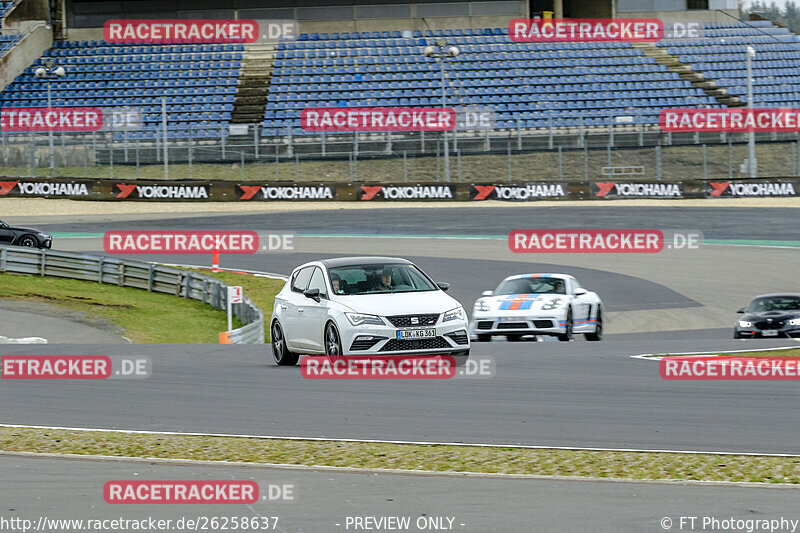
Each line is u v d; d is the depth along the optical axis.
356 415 38.78
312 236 149.88
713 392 43.59
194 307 104.75
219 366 54.97
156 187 177.75
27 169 191.88
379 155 194.62
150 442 34.03
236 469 29.97
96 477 29.02
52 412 40.59
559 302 71.19
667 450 32.03
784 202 171.88
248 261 133.50
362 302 49.94
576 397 42.44
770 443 33.00
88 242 147.25
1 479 28.81
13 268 120.69
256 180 188.00
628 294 110.81
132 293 111.88
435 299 51.06
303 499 26.44
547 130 199.62
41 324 88.50
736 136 199.50
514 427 36.09
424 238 146.62
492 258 131.50
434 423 37.00
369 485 27.86
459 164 186.12
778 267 122.56
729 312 101.50
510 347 64.38
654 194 175.88
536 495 26.67
